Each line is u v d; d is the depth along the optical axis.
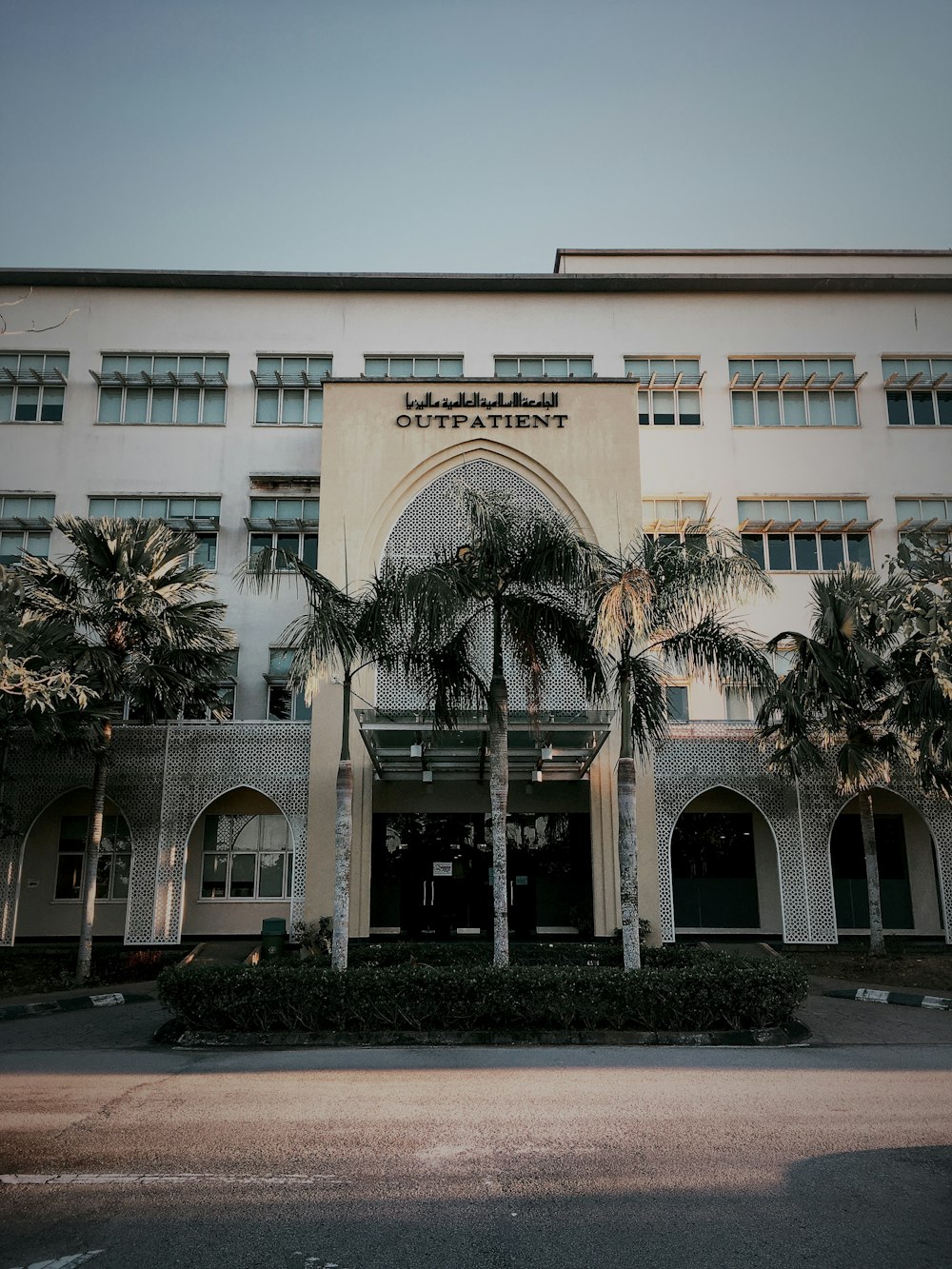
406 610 13.23
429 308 26.05
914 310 26.34
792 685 17.86
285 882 22.97
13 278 25.64
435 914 21.91
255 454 25.19
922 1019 13.42
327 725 20.59
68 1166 6.24
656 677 14.28
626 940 13.09
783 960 12.83
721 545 14.06
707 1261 4.76
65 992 16.39
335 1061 10.13
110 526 18.05
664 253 27.64
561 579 13.49
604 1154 6.45
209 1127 7.16
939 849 20.45
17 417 25.31
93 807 18.12
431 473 22.59
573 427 22.70
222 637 19.25
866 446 25.52
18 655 15.02
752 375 25.97
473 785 22.36
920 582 18.62
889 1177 5.98
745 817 23.33
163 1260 4.79
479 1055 10.48
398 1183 5.88
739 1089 8.48
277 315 25.94
